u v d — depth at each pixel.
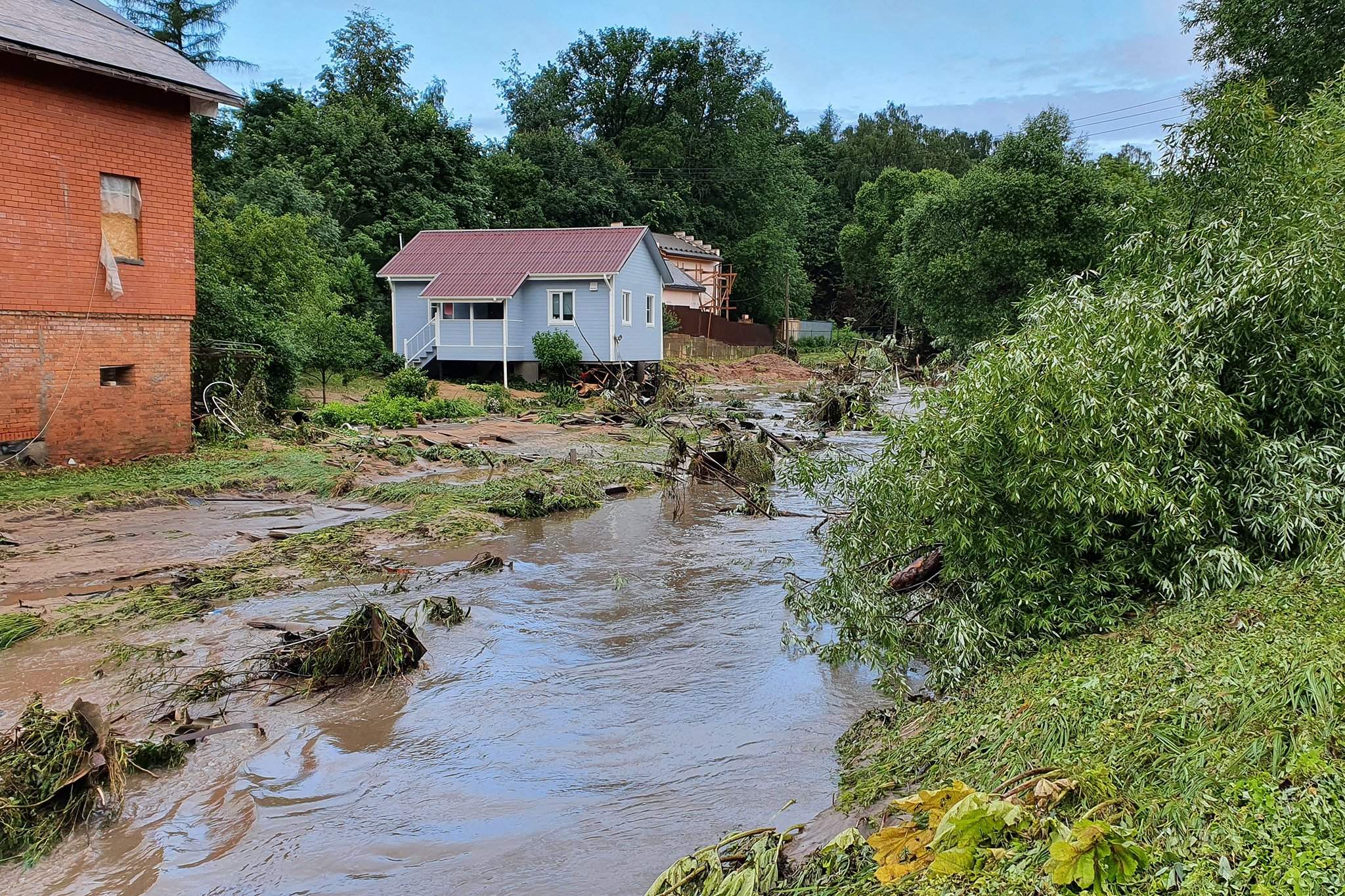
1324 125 8.40
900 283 34.16
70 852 4.68
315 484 14.49
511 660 7.55
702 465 16.12
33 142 13.29
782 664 7.51
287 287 24.23
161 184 15.23
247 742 5.93
